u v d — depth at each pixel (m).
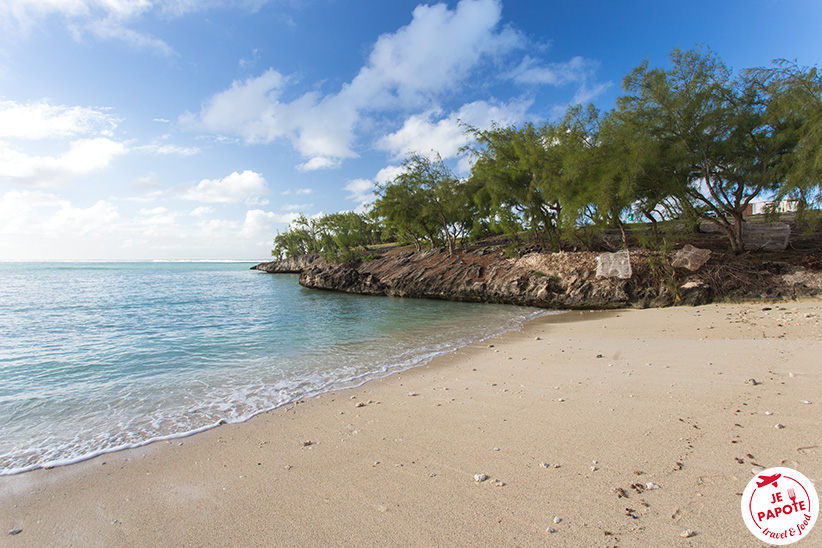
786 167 18.00
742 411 5.32
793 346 9.02
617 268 22.34
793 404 5.41
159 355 12.04
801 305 15.06
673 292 19.67
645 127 20.14
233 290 44.31
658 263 21.14
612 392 6.71
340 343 13.62
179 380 9.21
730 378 6.95
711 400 5.88
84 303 29.61
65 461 5.19
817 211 17.12
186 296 36.31
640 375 7.69
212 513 3.83
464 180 40.50
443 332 15.59
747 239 21.88
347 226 63.53
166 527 3.64
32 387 8.76
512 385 7.72
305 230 101.06
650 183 21.58
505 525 3.28
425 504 3.71
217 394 8.07
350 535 3.32
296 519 3.63
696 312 16.31
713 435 4.64
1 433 6.22
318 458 4.95
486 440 5.11
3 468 5.05
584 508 3.41
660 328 13.60
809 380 6.41
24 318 21.53
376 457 4.86
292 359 11.28
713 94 18.80
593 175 22.94
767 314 13.86
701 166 20.83
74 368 10.51
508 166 30.30
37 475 4.84
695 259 19.83
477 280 30.16
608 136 21.92
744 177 19.86
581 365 9.01
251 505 3.93
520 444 4.89
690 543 2.84
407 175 43.75
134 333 16.41
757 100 19.05
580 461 4.30
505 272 29.45
